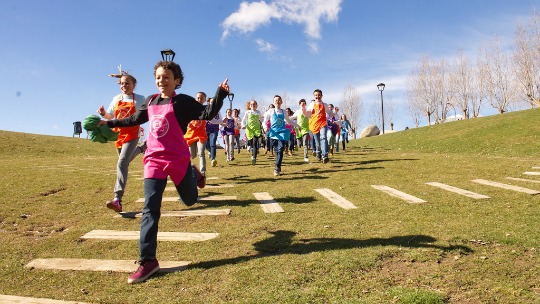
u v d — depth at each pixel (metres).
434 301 2.41
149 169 3.27
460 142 17.38
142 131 5.48
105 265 3.34
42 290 2.89
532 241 3.45
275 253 3.46
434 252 3.27
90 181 7.82
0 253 3.67
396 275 2.88
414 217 4.42
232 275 3.01
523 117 18.83
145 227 3.14
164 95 3.48
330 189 6.36
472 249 3.33
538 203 4.91
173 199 5.88
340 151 16.75
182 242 3.88
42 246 3.88
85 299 2.71
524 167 8.06
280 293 2.64
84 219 4.90
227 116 13.53
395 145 20.84
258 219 4.60
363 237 3.75
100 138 4.12
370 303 2.45
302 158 12.77
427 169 8.23
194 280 2.97
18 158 16.50
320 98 10.06
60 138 25.92
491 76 43.53
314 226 4.22
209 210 5.05
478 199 5.25
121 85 5.20
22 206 5.55
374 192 5.96
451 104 51.50
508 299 2.45
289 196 5.86
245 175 8.41
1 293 2.84
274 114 8.14
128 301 2.67
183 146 3.38
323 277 2.87
